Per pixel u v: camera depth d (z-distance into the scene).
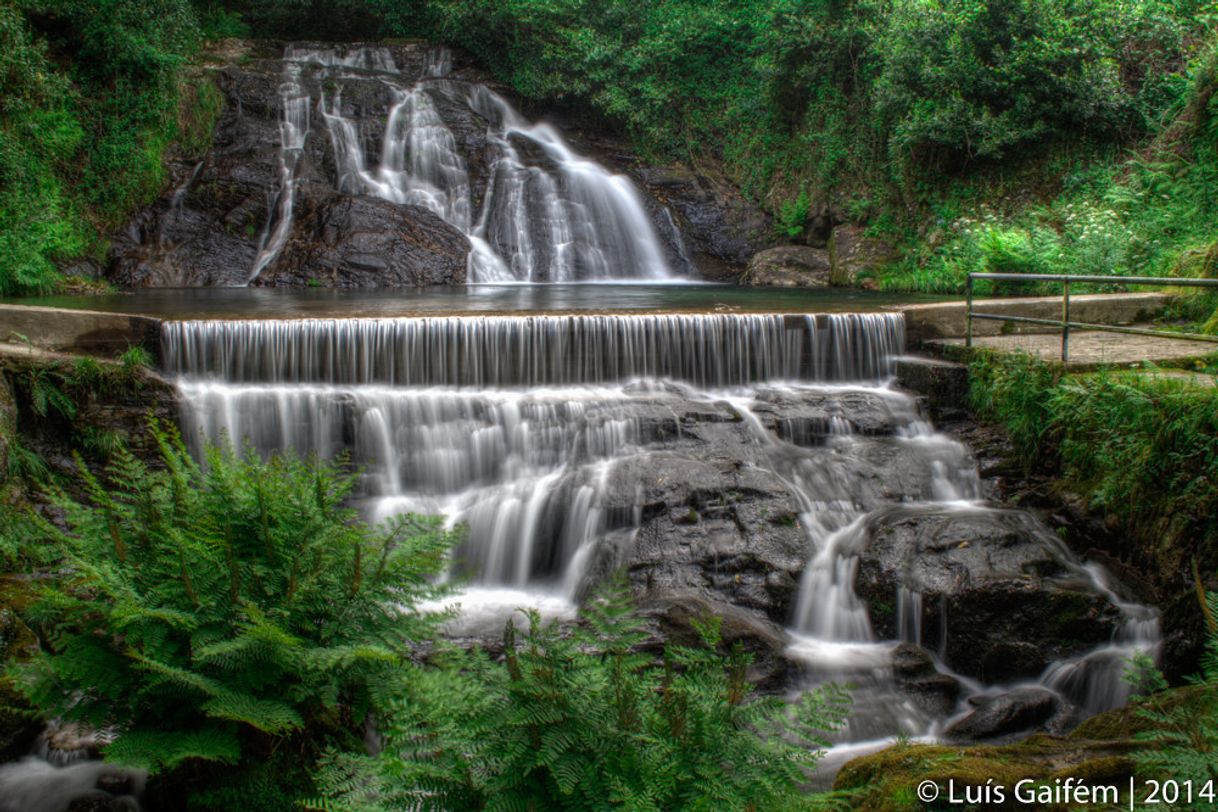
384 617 4.93
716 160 23.53
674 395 10.08
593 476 8.66
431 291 16.84
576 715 3.50
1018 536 7.75
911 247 18.50
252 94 21.50
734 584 7.76
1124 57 17.73
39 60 16.34
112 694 4.40
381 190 21.06
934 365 10.32
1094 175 16.77
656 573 7.78
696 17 23.95
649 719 3.65
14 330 9.56
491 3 24.33
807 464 9.05
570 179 21.86
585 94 24.09
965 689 7.00
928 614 7.32
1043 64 17.03
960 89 17.89
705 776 3.44
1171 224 14.68
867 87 20.34
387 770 3.59
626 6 24.55
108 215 18.00
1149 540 7.41
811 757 3.69
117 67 18.48
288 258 18.27
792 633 7.63
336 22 27.45
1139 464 7.56
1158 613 7.03
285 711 4.34
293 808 4.45
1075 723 6.52
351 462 9.41
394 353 10.12
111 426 9.05
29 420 8.82
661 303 13.80
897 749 4.83
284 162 20.44
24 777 5.28
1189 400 7.33
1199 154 15.28
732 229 22.03
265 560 4.77
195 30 21.61
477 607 7.93
